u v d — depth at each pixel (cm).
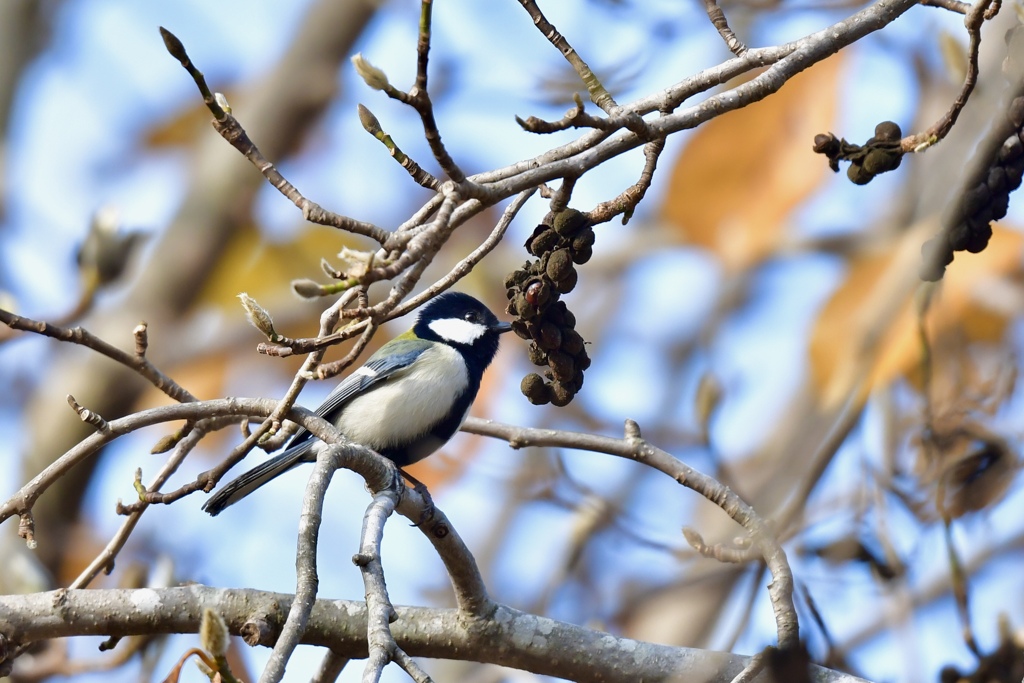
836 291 1041
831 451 884
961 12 754
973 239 706
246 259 1631
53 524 1544
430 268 1597
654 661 809
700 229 1202
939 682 852
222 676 527
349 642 835
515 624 828
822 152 725
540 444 934
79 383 1584
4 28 1892
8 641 799
